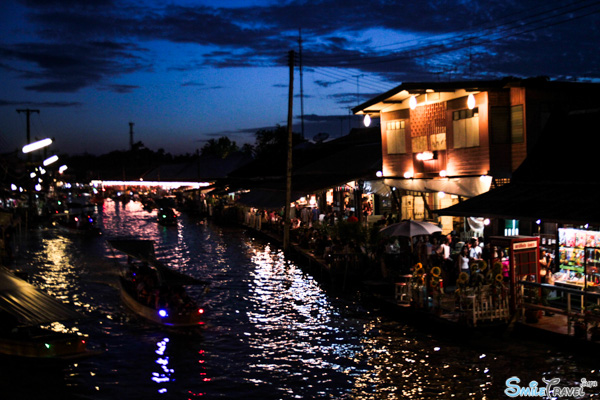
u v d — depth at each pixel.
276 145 74.31
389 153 32.19
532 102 24.22
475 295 17.17
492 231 24.50
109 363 16.91
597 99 25.16
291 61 36.38
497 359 15.70
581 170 19.81
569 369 14.79
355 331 19.55
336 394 14.40
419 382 14.76
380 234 25.62
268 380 15.49
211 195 71.12
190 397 14.45
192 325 20.64
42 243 47.50
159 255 39.53
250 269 33.09
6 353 16.66
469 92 25.52
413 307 19.91
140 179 92.69
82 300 25.39
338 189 40.34
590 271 18.17
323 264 28.92
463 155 26.33
